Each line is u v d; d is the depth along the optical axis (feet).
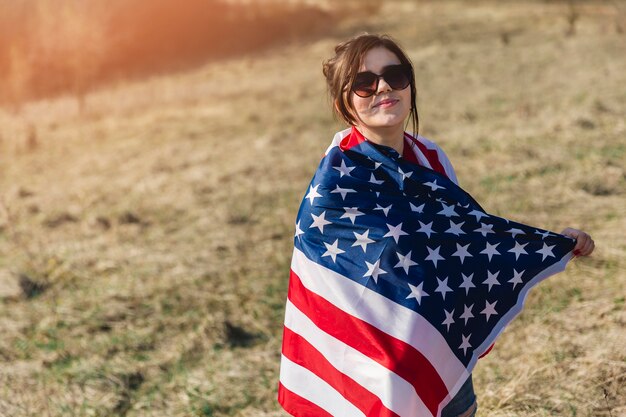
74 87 64.75
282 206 24.63
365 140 7.25
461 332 7.06
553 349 12.61
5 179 34.06
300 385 7.33
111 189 29.25
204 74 67.87
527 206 20.93
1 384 14.23
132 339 15.96
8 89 64.13
